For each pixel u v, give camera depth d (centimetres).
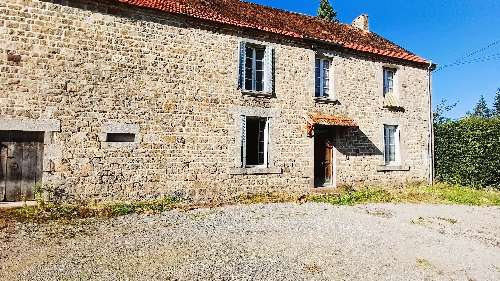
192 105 1098
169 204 997
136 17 1031
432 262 590
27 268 501
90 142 956
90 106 960
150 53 1045
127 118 1005
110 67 990
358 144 1428
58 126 921
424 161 1598
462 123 1539
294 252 601
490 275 546
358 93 1437
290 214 899
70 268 503
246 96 1194
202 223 778
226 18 1170
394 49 1634
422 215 953
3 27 877
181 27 1095
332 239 684
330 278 502
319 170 1363
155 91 1045
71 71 943
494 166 1410
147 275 483
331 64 1398
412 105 1582
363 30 1788
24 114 888
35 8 911
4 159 893
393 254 617
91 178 955
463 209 1066
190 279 474
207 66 1129
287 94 1273
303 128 1295
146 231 702
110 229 714
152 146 1034
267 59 1243
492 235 782
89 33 970
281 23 1405
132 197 1003
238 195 1161
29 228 712
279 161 1243
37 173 918
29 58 898
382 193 1302
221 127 1141
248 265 532
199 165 1100
